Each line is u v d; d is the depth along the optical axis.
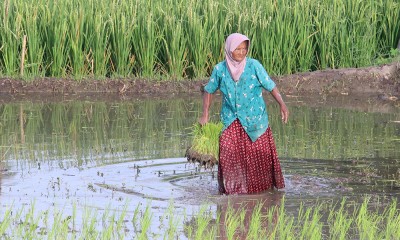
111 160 17.94
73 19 28.44
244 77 15.27
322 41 29.38
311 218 13.82
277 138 20.31
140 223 13.32
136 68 29.30
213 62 29.06
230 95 15.40
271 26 28.97
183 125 22.03
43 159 18.00
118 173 16.84
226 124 15.58
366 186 15.92
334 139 20.22
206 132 15.62
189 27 28.98
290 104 25.86
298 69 29.66
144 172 16.97
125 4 29.30
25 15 28.86
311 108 25.09
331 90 28.05
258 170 15.59
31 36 28.19
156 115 23.64
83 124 22.19
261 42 28.73
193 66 28.84
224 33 29.17
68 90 27.67
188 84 28.17
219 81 15.49
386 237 12.54
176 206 14.59
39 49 28.41
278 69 29.00
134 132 21.06
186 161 17.94
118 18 28.67
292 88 28.06
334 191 15.59
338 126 22.03
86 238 12.37
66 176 16.55
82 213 14.00
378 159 18.09
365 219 13.19
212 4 29.06
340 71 28.69
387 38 30.62
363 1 30.11
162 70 29.30
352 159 18.09
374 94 27.83
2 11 28.77
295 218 13.84
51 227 13.07
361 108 25.22
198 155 15.56
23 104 25.48
